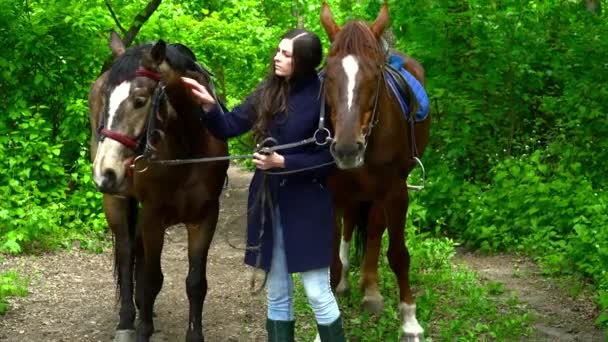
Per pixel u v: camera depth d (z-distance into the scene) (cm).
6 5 948
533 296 652
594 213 761
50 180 925
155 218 492
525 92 967
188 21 1134
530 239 792
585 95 885
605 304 578
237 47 1218
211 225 504
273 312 433
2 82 954
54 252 820
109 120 433
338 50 450
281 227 418
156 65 442
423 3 912
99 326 591
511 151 952
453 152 894
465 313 579
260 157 407
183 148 481
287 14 1709
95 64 971
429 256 728
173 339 567
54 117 986
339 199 535
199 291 497
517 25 944
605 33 954
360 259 638
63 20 962
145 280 502
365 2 949
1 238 811
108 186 429
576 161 877
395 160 519
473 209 855
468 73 932
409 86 540
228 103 1379
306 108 419
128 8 1051
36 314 614
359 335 546
